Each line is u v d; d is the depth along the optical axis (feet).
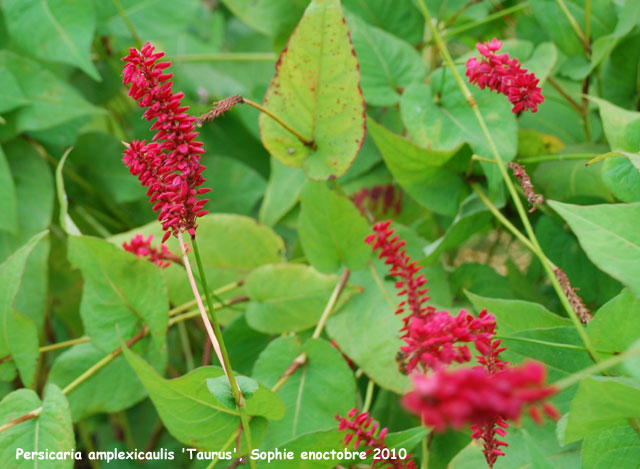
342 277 2.97
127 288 2.90
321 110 2.83
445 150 2.90
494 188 2.89
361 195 3.23
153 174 2.46
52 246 3.46
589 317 2.60
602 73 3.12
